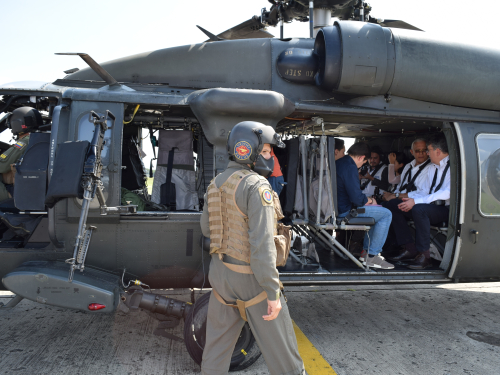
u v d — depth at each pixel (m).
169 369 2.77
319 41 3.50
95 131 2.62
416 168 4.33
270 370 1.91
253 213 1.76
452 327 3.69
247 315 1.87
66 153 2.57
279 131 4.53
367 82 3.28
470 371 2.85
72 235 2.94
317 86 3.53
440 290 4.88
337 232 4.62
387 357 3.04
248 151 1.91
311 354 3.07
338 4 4.51
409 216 4.32
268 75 3.55
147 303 2.84
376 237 3.70
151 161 4.08
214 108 2.90
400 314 4.02
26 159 2.97
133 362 2.86
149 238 3.02
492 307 4.27
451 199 3.54
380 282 3.36
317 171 3.58
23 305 3.96
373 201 4.14
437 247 4.24
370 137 5.48
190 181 3.54
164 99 3.05
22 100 3.62
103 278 2.83
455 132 3.53
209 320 1.99
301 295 4.60
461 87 3.39
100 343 3.16
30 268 2.71
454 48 3.43
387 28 3.41
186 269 3.09
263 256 1.72
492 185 3.51
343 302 4.38
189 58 3.54
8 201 3.37
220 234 1.91
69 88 3.08
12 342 3.12
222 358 1.93
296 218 3.62
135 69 3.52
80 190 2.54
